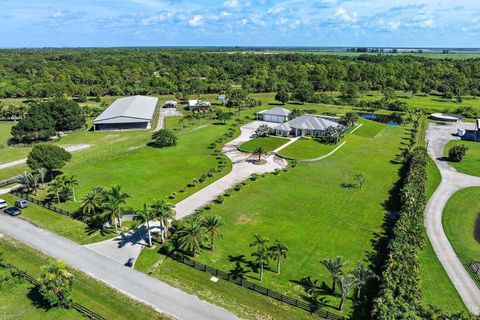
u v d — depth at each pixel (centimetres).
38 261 5047
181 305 4219
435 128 13462
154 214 5197
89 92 19538
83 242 5562
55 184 6731
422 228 5481
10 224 6109
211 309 4166
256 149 9769
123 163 9131
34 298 4350
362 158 9756
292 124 11912
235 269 4894
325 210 6688
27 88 18788
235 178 8194
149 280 4662
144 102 15500
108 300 4278
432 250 5519
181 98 19362
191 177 8256
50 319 4012
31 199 7012
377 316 3653
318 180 8144
